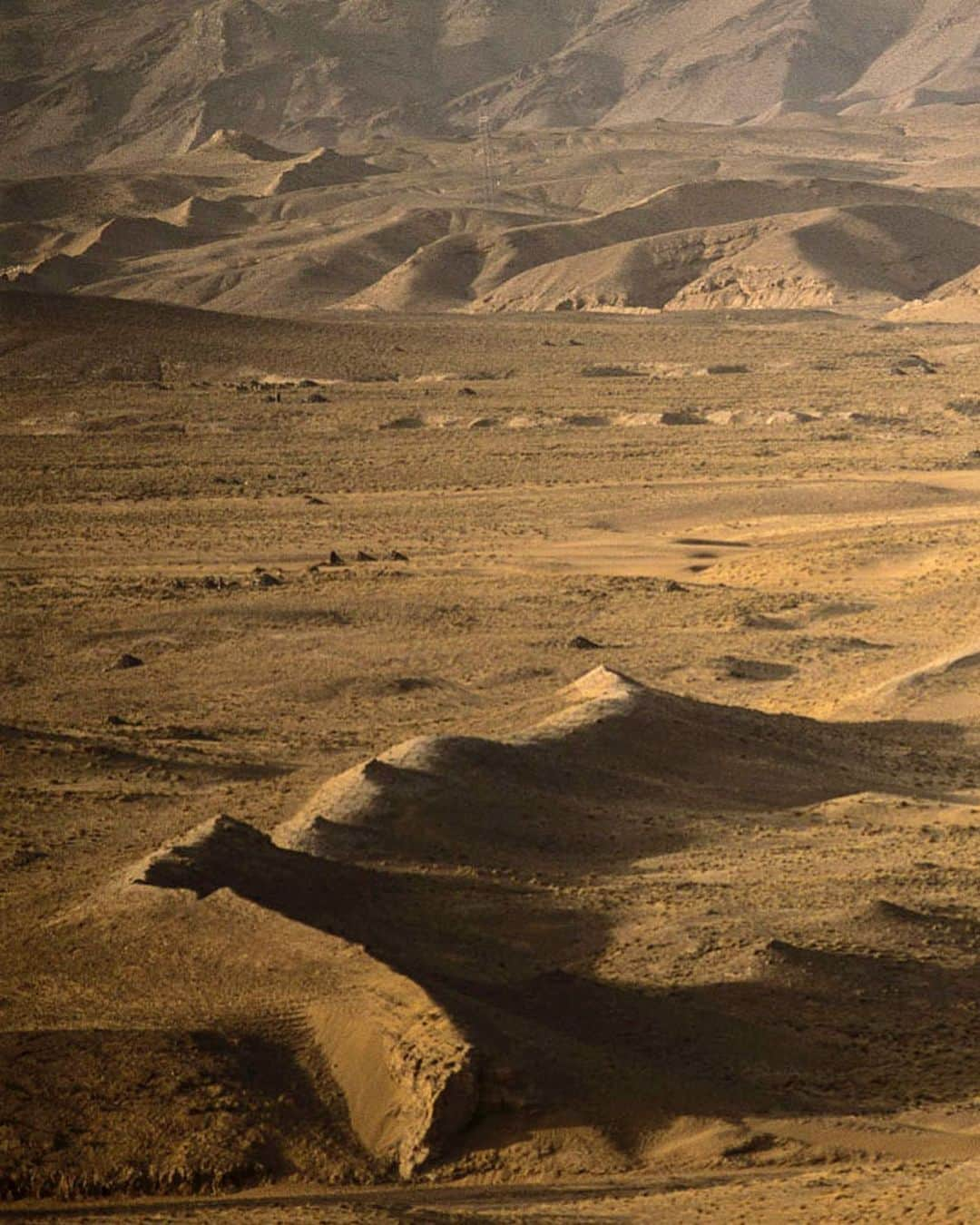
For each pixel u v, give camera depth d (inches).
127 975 1763.0
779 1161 1405.0
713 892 2066.9
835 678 3602.4
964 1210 1088.2
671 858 2239.2
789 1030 1684.3
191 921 1834.4
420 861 2191.2
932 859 2226.9
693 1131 1462.8
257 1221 1190.9
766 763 2659.9
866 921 1940.2
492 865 2183.8
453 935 1950.1
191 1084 1521.9
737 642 3996.1
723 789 2549.2
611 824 2358.5
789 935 1905.8
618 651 3973.9
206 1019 1646.2
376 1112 1512.1
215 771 2893.7
